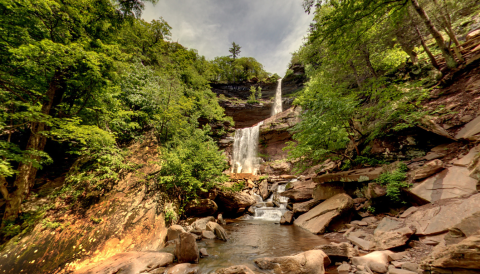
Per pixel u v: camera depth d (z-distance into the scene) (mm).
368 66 13367
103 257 5723
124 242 6500
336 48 8836
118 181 9062
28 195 7629
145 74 15953
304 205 9383
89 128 7609
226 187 12617
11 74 7508
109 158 8875
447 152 6277
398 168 6590
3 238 6062
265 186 15695
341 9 7012
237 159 29141
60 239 6023
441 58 10906
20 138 10023
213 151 12938
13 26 6887
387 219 5555
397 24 10445
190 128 16625
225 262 4902
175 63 29812
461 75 8562
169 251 6211
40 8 7070
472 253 2213
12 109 7902
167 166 10156
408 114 8164
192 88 28203
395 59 13258
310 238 6363
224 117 32781
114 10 9859
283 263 4008
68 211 7156
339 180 8344
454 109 7246
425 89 8844
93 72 7938
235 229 8875
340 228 6594
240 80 46031
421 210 4973
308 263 3732
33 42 7184
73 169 9406
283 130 25297
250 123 38312
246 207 12742
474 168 4668
